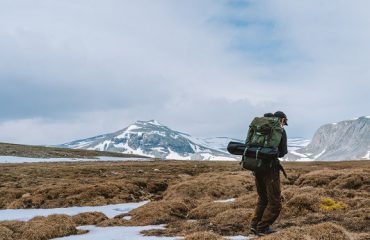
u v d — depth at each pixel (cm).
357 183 2798
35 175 5362
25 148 15000
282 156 1300
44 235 1608
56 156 14162
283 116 1335
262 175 1298
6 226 1736
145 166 7538
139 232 1585
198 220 1803
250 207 1986
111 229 1767
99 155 16825
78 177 5169
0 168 6988
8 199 3353
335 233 1183
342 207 1800
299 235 1164
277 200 1305
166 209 2080
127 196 3425
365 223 1427
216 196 3153
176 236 1438
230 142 1348
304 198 1841
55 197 3347
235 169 6494
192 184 3372
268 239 1165
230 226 1538
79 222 2033
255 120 1325
